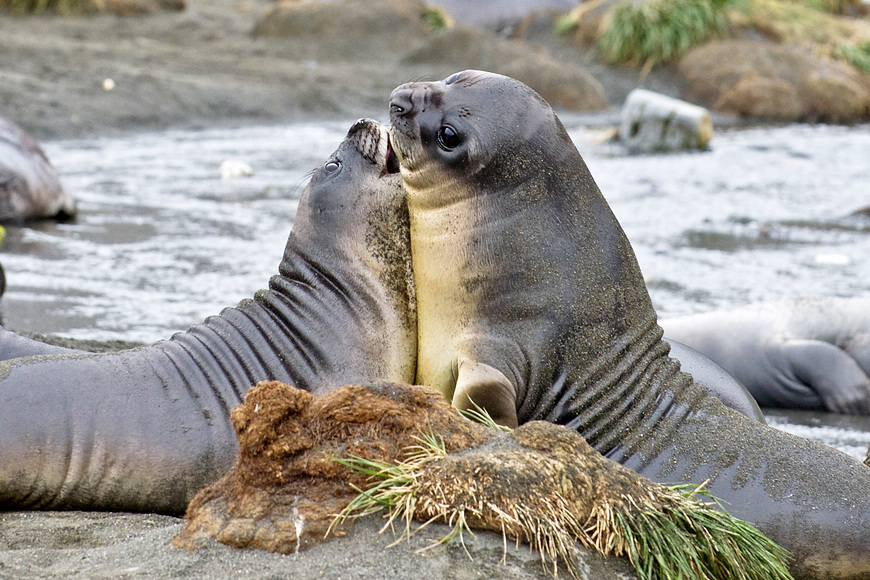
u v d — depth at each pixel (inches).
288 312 824.9
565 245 824.3
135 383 721.6
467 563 557.3
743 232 2148.1
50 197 1980.8
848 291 1679.4
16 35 3754.9
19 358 721.0
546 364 800.9
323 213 869.2
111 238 1877.5
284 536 564.1
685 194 2546.8
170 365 743.1
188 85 3486.7
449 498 576.1
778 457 722.2
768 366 1307.8
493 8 5246.1
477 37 4205.2
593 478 601.6
